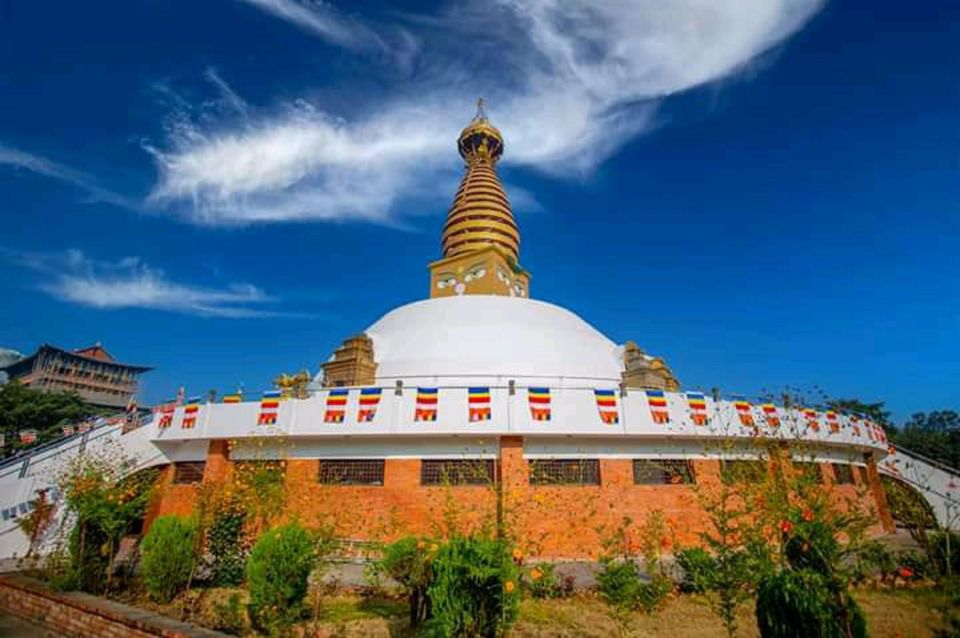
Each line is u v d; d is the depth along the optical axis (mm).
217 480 17000
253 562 10781
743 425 22516
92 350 98625
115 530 14695
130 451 23609
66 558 15133
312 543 11352
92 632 11156
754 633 11109
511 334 28359
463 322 29578
